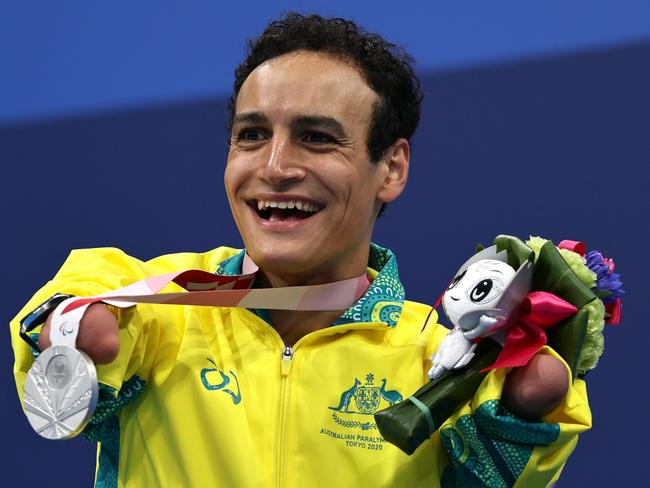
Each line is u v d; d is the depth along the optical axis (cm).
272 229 627
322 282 661
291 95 622
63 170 1513
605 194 1323
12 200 1502
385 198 666
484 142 1391
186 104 1514
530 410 578
